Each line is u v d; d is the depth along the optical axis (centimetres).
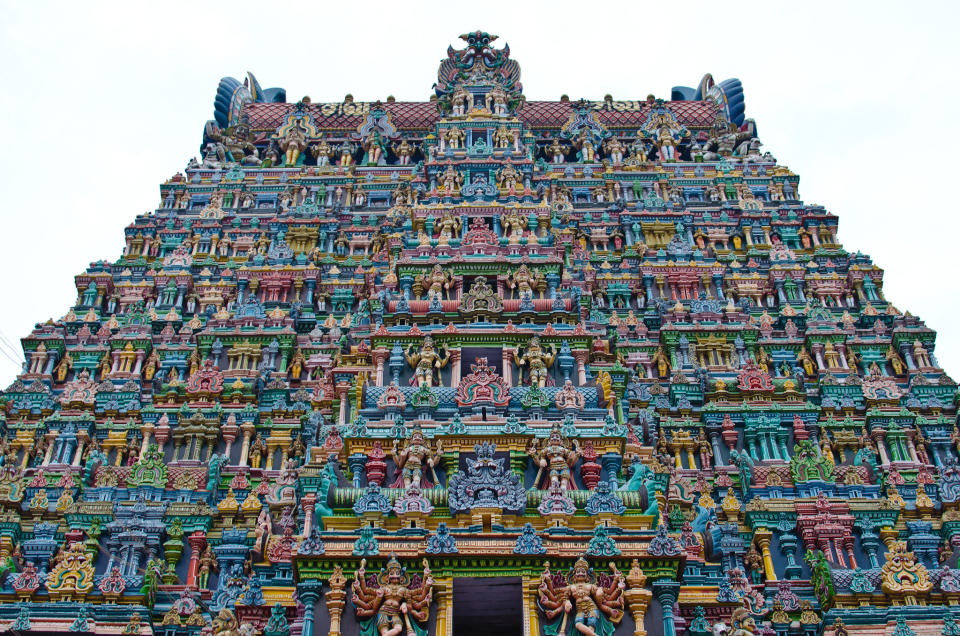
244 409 3741
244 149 5653
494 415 2912
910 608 2645
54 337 4166
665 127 5712
